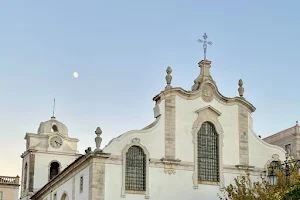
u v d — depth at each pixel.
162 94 52.22
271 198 45.66
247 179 52.31
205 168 52.47
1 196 83.00
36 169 78.75
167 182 50.28
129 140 49.72
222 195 52.06
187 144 52.03
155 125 51.12
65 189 56.53
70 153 80.88
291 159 49.69
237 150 54.12
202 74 54.81
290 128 66.00
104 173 47.94
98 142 48.34
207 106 53.53
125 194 48.22
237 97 55.28
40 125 83.75
